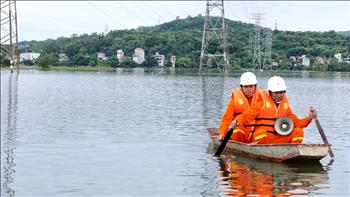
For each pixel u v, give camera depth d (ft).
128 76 329.31
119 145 58.65
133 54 485.15
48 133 69.46
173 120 83.71
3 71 355.15
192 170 44.80
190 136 65.21
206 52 388.78
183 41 467.11
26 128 75.36
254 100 52.34
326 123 79.82
